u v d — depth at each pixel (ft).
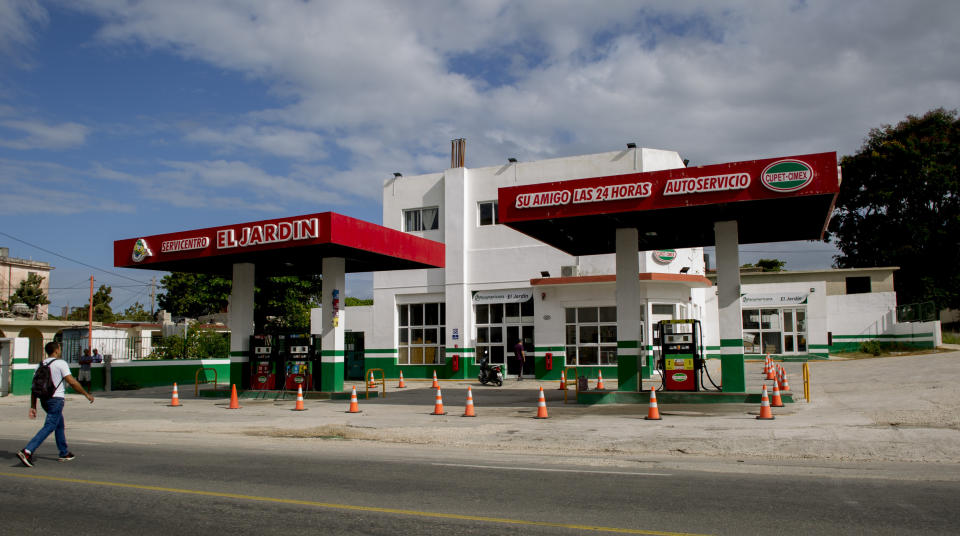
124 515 23.75
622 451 37.83
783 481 28.02
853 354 115.03
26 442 44.62
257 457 36.94
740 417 48.34
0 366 87.35
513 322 100.94
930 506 23.22
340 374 73.20
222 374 108.58
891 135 158.71
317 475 30.89
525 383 92.17
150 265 80.18
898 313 117.80
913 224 152.56
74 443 44.37
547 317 96.63
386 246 72.74
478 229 104.12
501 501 24.97
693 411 53.16
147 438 47.16
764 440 38.24
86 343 107.14
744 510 22.95
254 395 74.23
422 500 25.32
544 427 46.50
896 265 156.56
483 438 43.14
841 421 44.34
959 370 70.23
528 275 100.01
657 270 95.09
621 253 62.39
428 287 107.04
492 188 103.71
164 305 178.60
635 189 54.54
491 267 102.63
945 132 151.43
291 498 26.03
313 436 46.47
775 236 68.90
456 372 102.22
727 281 58.29
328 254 73.05
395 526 21.65
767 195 50.29
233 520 22.80
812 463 32.73
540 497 25.55
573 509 23.53
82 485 29.17
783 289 117.39
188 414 61.21
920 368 76.54
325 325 73.61
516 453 38.01
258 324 161.07
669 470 31.40
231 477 30.68
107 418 59.41
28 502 25.98
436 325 106.83
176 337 123.13
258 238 68.33
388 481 29.17
